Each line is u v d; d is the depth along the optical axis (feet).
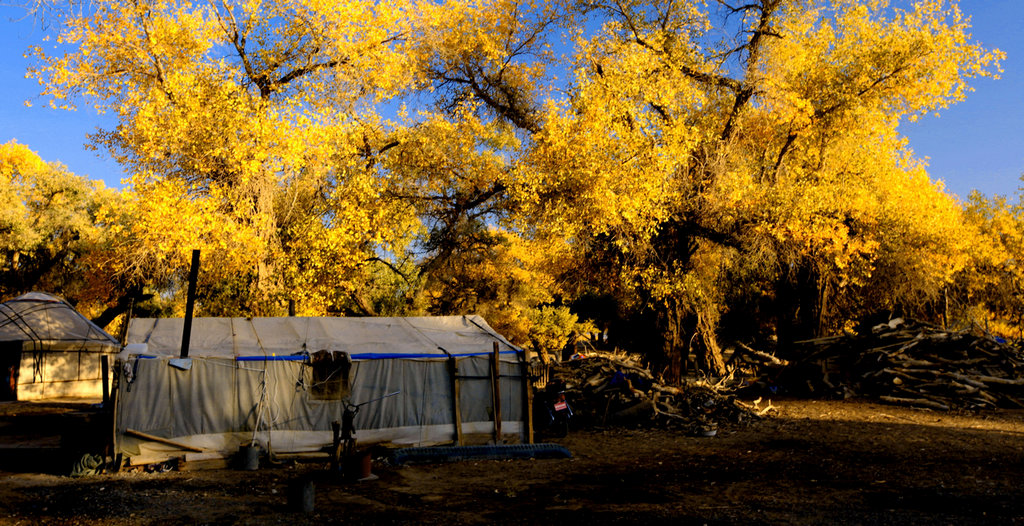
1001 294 131.23
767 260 76.95
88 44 63.21
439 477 34.17
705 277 90.94
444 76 87.45
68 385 76.18
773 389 70.74
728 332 122.72
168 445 36.73
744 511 25.12
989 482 29.30
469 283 124.47
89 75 64.59
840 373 68.69
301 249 73.36
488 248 112.78
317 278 75.92
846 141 81.76
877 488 28.84
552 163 70.54
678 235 75.61
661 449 42.65
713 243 80.69
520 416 44.52
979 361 63.93
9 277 128.77
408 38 80.18
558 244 74.38
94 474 34.47
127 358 36.29
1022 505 24.95
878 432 45.80
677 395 56.59
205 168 65.98
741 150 76.23
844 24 77.25
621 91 67.46
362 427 40.88
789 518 23.82
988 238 126.21
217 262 67.97
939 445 40.01
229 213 69.00
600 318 141.59
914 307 105.40
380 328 47.55
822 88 78.38
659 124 68.80
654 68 72.02
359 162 82.58
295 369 39.99
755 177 77.71
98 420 36.29
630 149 67.21
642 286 73.10
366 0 74.33
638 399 55.21
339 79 75.36
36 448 39.32
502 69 85.35
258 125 64.80
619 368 64.44
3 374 70.85
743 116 77.61
